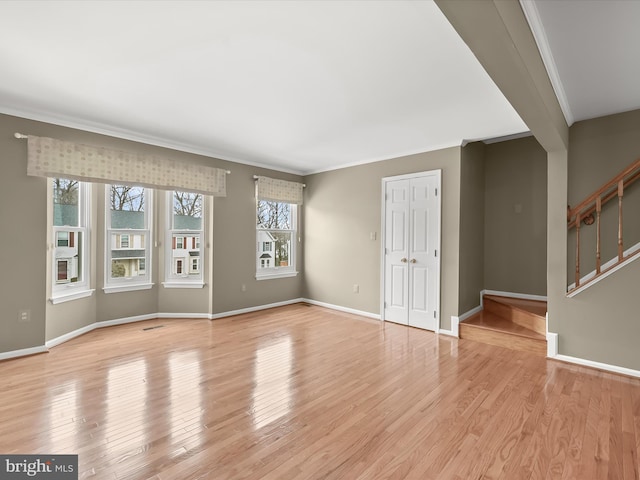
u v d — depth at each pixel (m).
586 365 3.13
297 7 1.77
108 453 1.84
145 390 2.60
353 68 2.41
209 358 3.29
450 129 3.70
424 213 4.40
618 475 1.69
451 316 4.11
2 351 3.16
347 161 5.20
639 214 3.15
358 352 3.49
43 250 3.39
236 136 4.03
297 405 2.39
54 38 2.09
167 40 2.11
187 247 4.85
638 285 2.89
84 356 3.29
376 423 2.17
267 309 5.46
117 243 4.38
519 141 4.62
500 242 4.75
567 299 3.24
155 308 4.74
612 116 3.28
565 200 3.28
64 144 3.46
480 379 2.84
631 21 1.92
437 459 1.82
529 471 1.72
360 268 5.14
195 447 1.91
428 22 1.88
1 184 3.16
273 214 5.70
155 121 3.56
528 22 1.86
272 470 1.73
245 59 2.32
